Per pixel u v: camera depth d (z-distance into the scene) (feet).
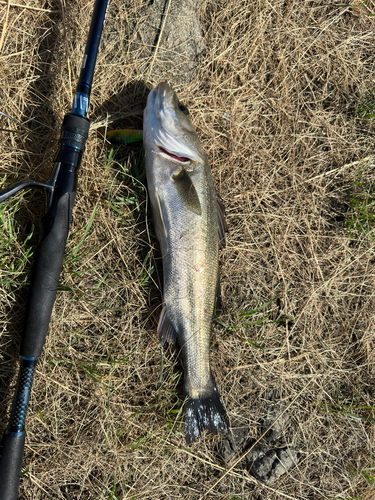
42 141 2.21
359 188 2.60
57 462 2.15
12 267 2.08
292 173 2.52
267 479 2.33
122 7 2.33
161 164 2.15
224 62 2.44
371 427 2.46
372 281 2.56
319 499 2.38
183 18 2.39
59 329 2.18
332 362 2.48
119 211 2.22
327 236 2.54
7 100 2.18
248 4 2.47
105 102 2.30
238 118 2.45
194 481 2.29
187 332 2.14
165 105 2.12
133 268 2.28
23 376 1.85
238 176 2.45
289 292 2.48
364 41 2.64
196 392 2.15
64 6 2.25
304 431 2.41
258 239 2.46
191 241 2.13
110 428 2.19
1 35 2.19
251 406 2.38
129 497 2.17
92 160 2.24
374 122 2.63
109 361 2.21
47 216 1.91
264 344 2.42
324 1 2.59
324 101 2.61
